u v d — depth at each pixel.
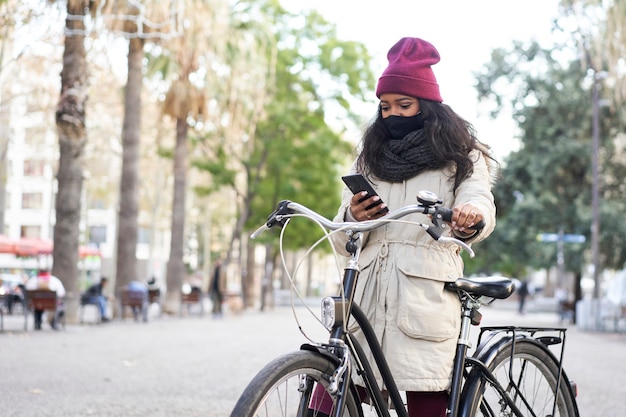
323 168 35.38
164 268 78.31
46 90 29.83
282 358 3.04
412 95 3.56
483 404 3.63
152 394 8.30
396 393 3.37
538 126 33.75
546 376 3.91
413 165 3.56
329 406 3.20
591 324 28.11
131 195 24.92
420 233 3.49
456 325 3.52
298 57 33.94
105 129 37.22
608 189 34.38
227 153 34.69
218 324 23.89
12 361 11.36
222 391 8.63
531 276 81.25
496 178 3.75
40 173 67.88
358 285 3.54
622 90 19.61
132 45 24.39
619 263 34.31
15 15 15.99
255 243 36.47
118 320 24.73
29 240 32.78
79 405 7.46
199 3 23.66
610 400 8.41
